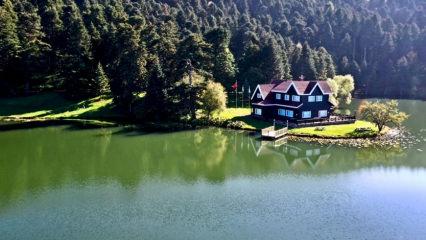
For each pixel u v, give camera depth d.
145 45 105.69
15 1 134.25
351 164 60.88
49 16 129.75
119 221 42.16
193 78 95.44
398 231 39.84
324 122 83.19
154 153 68.50
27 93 111.31
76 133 82.81
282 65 122.88
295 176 55.78
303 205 45.75
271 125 85.00
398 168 58.69
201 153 68.12
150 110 93.06
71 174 57.44
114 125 89.75
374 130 78.75
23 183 53.72
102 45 113.75
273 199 47.50
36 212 44.41
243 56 127.00
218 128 86.44
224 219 42.44
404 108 122.19
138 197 48.56
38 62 114.81
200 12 183.75
